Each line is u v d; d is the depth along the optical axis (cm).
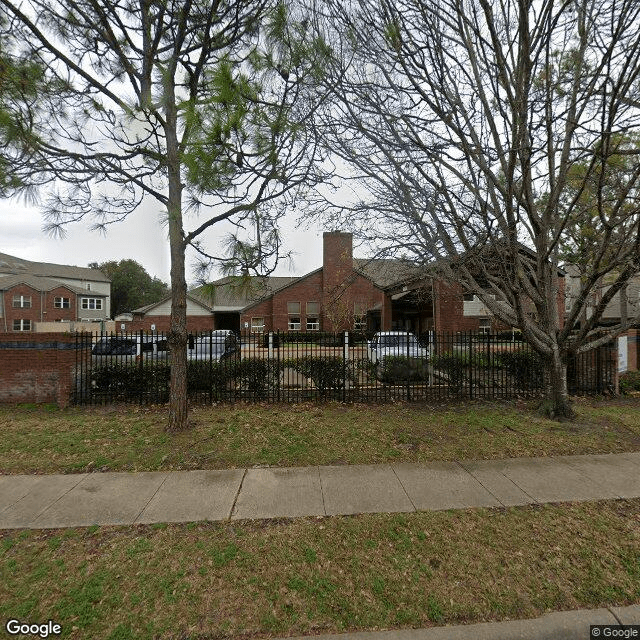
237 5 446
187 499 369
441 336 873
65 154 462
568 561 282
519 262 589
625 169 553
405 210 598
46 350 725
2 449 495
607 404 751
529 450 499
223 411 678
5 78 392
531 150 491
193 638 219
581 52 490
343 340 845
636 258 504
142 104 441
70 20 436
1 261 4291
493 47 493
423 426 594
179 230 539
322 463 457
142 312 2952
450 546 298
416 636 220
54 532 316
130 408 700
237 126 389
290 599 246
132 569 271
